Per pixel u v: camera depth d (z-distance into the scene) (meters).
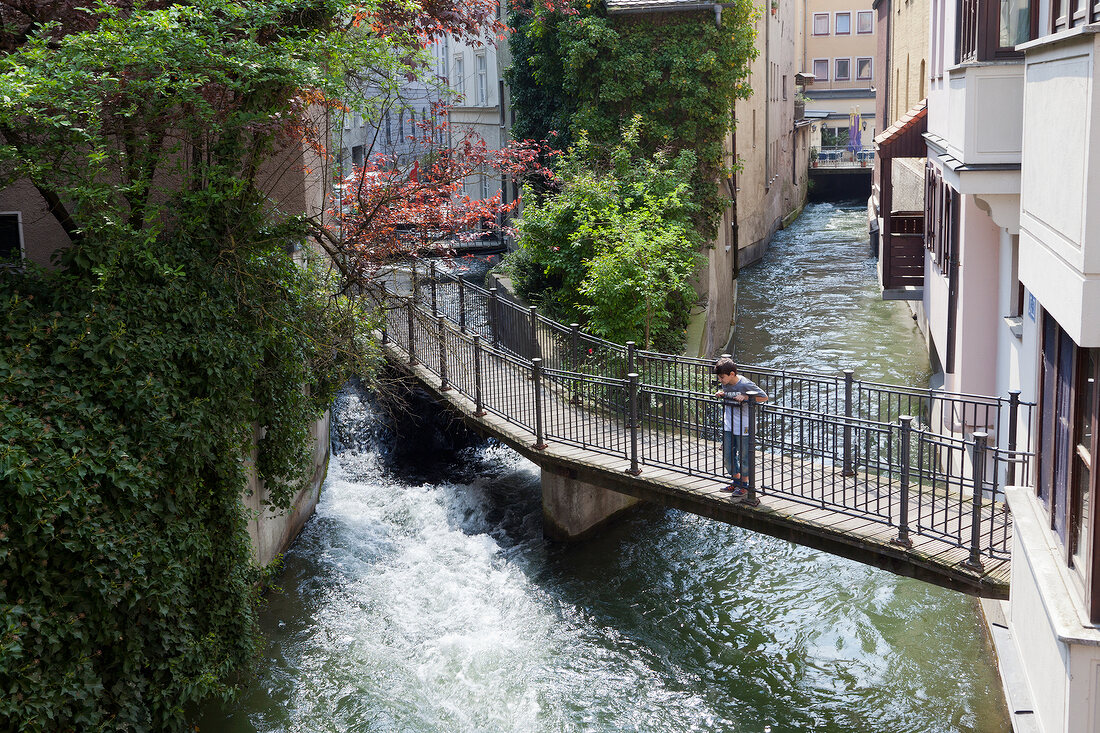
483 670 8.93
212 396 7.64
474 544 11.77
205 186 8.23
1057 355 5.76
